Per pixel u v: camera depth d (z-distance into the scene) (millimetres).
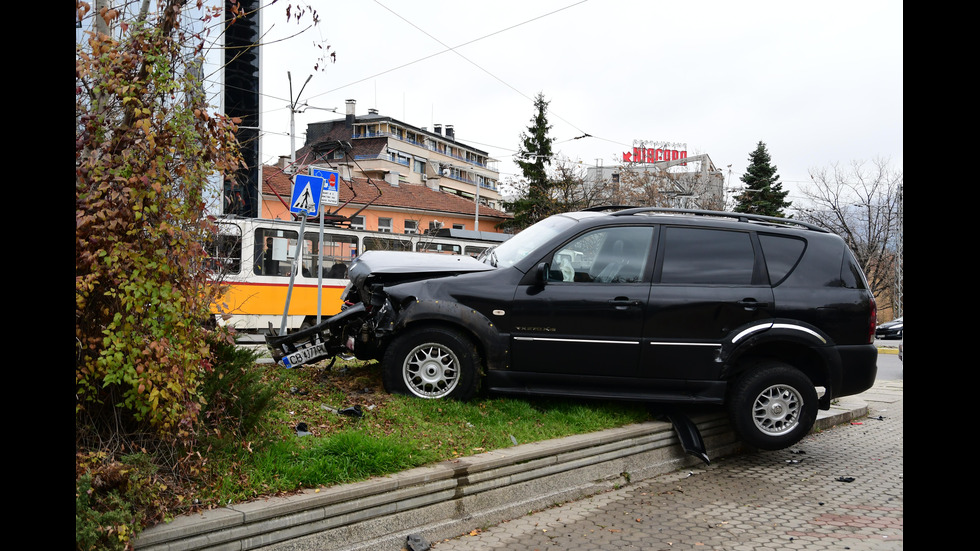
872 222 40969
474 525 4832
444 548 4488
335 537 4117
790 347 6664
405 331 6465
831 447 7539
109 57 3801
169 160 3902
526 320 6383
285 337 7211
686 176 60406
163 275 3818
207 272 4238
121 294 3670
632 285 6484
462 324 6328
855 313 6582
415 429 5566
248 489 4098
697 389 6434
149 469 3693
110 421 4016
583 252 6621
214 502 3914
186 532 3564
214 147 4051
